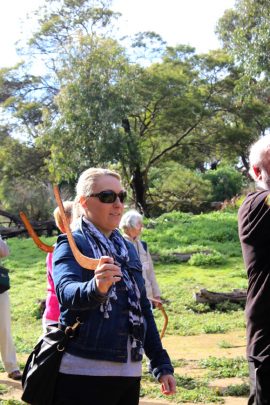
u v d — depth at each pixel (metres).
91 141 30.94
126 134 31.75
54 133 31.33
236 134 36.81
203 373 7.78
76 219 3.58
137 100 32.44
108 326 3.30
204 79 36.78
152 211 38.28
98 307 3.31
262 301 3.65
